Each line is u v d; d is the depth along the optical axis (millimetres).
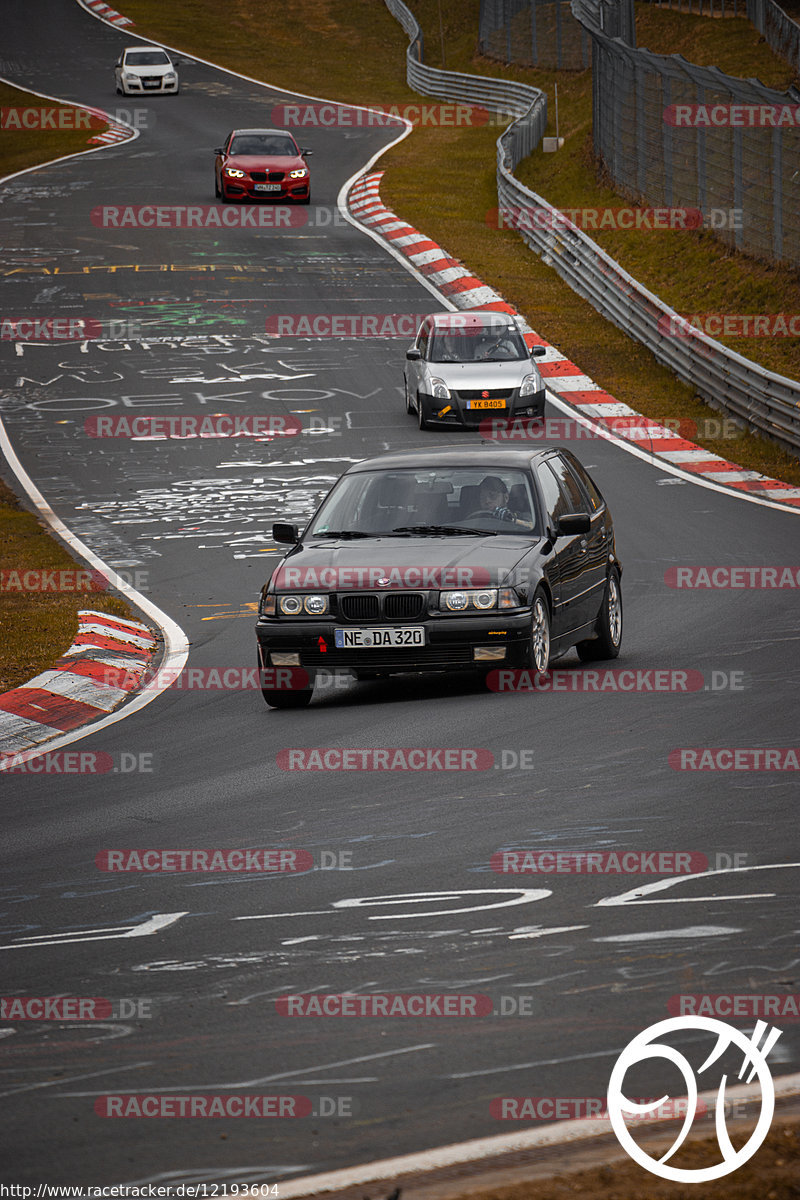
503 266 130875
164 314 115875
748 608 50375
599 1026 17406
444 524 41531
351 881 23781
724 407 91250
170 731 37312
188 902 23219
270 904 22828
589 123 176375
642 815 26781
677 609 51281
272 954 20516
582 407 93062
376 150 190500
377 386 97375
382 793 29453
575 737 33344
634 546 62938
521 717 35812
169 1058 17109
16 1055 17406
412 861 24734
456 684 42000
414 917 21766
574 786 29109
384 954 20250
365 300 119312
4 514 72875
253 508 72188
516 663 38438
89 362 103875
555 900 22219
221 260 132500
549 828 26266
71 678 43031
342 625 38438
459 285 123000
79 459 83312
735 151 120938
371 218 150000
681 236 129750
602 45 153000
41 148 193125
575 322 114125
